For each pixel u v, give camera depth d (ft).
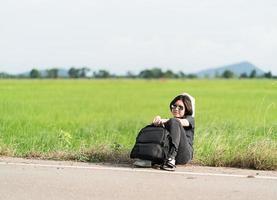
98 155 29.58
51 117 65.31
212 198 21.16
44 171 25.93
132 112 80.18
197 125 51.11
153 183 23.65
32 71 451.94
